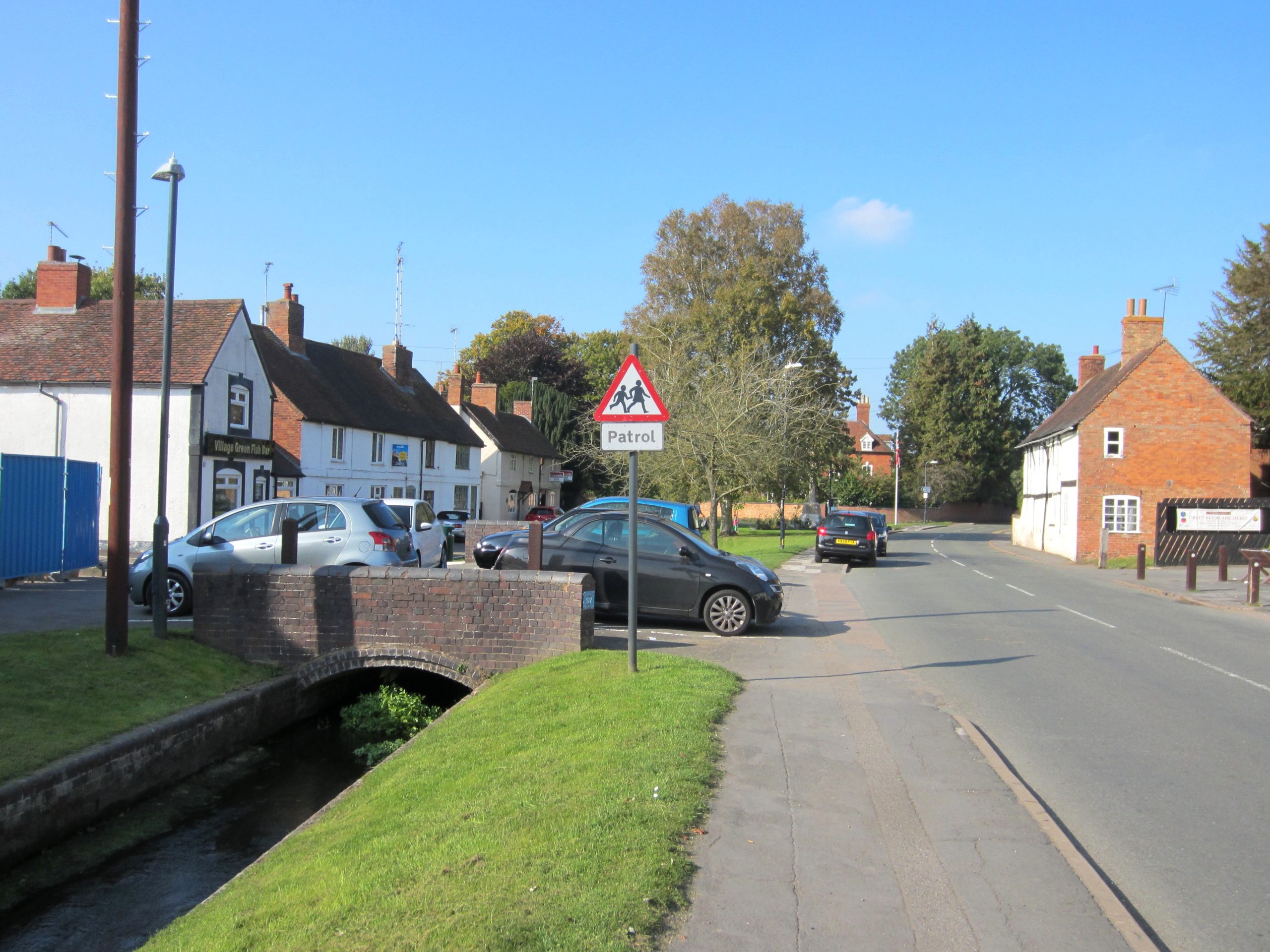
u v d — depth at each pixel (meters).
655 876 4.29
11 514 16.19
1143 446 33.69
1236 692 9.69
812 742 6.98
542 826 4.92
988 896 4.37
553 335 76.44
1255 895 4.63
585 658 9.81
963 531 68.94
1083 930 4.05
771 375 30.48
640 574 12.86
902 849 4.93
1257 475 40.94
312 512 13.70
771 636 12.88
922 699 8.73
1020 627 14.76
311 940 3.86
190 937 4.45
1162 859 5.08
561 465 66.38
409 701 11.00
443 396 64.06
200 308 28.48
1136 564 31.52
